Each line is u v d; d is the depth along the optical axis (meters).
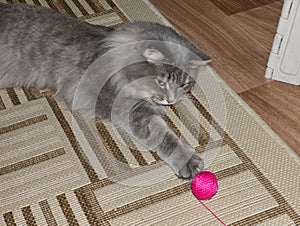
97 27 1.54
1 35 1.54
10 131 1.50
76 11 1.91
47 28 1.54
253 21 1.93
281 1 2.02
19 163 1.42
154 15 1.91
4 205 1.33
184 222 1.30
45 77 1.58
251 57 1.79
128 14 1.90
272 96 1.66
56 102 1.59
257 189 1.38
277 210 1.33
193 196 1.36
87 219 1.30
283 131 1.55
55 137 1.49
